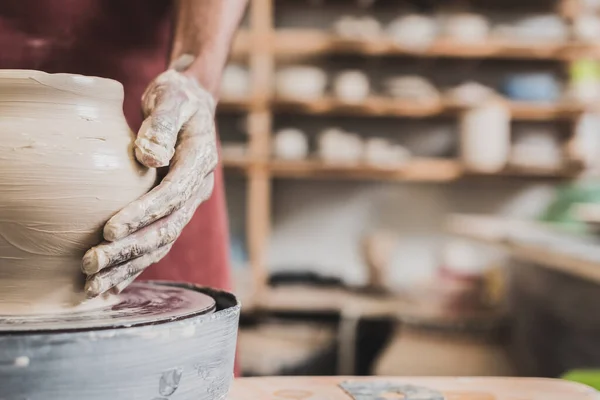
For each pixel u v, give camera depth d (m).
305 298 3.36
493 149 3.43
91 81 0.60
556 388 0.71
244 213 3.96
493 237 2.74
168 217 0.62
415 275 3.98
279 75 3.51
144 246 0.59
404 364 2.30
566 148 3.62
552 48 3.50
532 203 3.94
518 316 2.73
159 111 0.65
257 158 3.50
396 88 3.53
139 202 0.59
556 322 2.30
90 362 0.49
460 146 3.55
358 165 3.46
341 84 3.49
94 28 1.02
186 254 1.04
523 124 3.96
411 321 2.47
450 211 3.99
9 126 0.56
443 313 2.55
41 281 0.57
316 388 0.70
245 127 3.89
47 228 0.56
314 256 3.98
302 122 3.93
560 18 3.90
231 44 0.94
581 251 1.93
